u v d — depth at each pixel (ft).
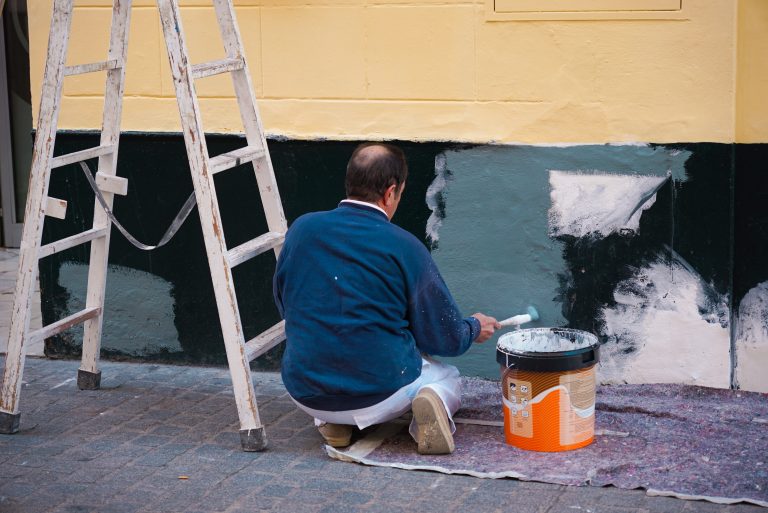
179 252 16.60
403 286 12.69
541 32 14.65
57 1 13.44
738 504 11.28
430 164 15.38
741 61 14.17
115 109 14.74
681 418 13.88
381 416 12.92
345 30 15.38
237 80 13.87
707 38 14.11
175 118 16.21
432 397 12.78
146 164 16.44
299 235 12.86
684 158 14.43
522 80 14.83
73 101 16.58
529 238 15.19
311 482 12.19
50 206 13.83
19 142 24.30
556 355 12.62
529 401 12.86
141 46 16.12
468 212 15.35
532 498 11.58
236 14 15.71
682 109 14.34
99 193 14.73
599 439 13.33
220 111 16.05
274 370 16.56
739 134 14.34
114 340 17.13
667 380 15.06
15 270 22.91
